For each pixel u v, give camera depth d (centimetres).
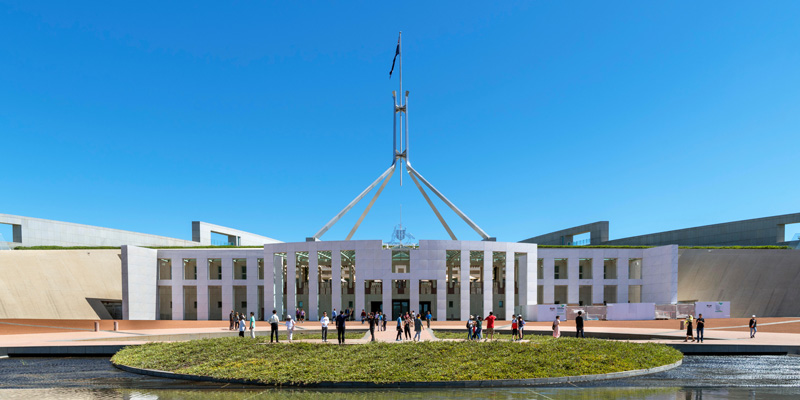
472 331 2894
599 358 2078
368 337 3150
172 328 4412
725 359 2402
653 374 1919
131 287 5431
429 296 5794
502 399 1451
